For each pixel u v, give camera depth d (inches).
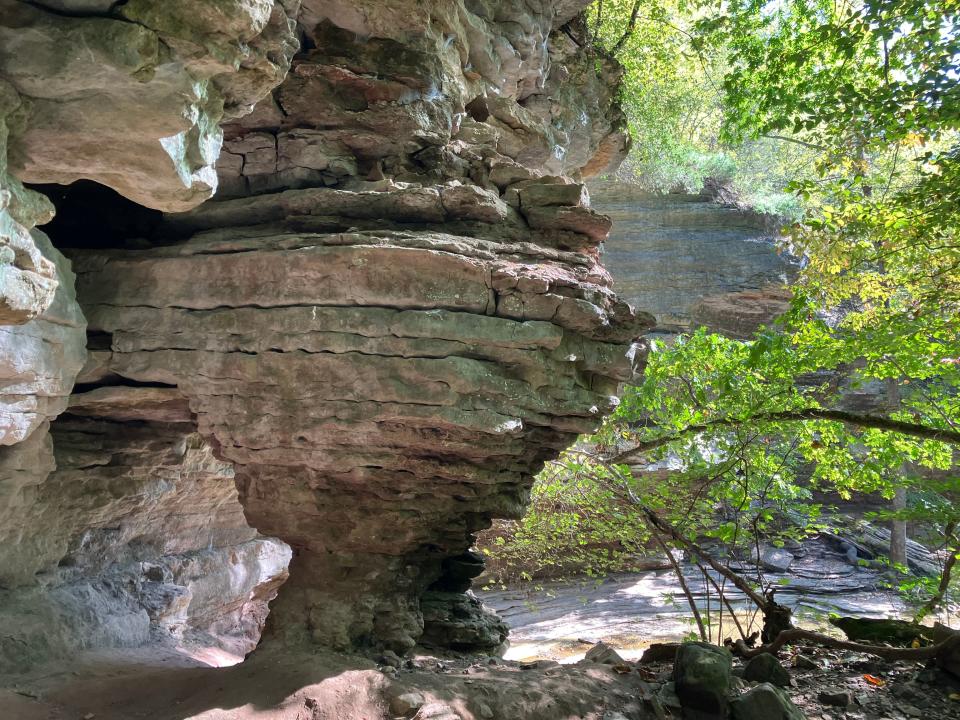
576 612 561.0
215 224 275.1
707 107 979.9
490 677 242.7
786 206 994.7
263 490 261.4
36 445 252.4
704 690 228.2
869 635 284.4
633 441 422.9
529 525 413.7
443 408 226.1
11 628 266.2
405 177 275.4
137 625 324.2
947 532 325.7
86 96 154.3
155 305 252.2
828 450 373.7
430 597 300.7
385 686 223.0
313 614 261.9
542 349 238.8
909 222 332.5
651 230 1029.8
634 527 372.5
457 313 228.7
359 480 248.4
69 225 296.7
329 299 230.5
